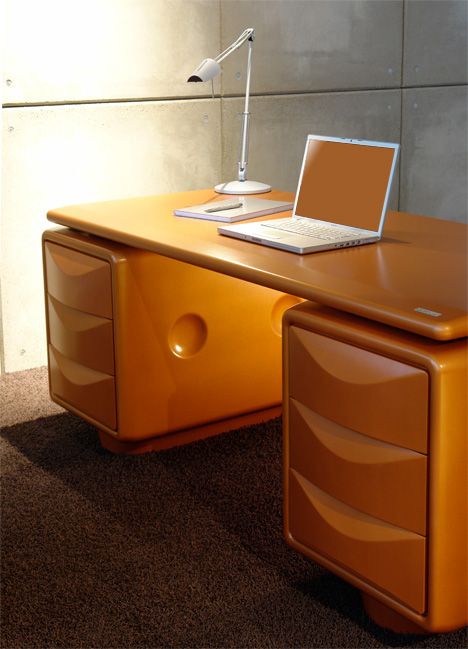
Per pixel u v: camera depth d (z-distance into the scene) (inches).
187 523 88.9
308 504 73.9
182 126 145.9
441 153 184.7
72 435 110.4
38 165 131.6
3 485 97.4
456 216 191.5
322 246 82.4
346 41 163.6
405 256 80.7
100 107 136.1
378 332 66.0
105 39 134.5
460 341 63.8
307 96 160.7
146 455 104.3
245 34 115.0
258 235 86.4
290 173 162.6
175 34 141.8
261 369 109.3
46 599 76.8
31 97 129.2
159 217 100.1
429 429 62.3
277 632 71.8
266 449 105.5
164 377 101.7
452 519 63.5
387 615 71.7
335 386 69.1
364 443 67.7
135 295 97.3
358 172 88.7
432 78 178.9
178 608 75.2
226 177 153.9
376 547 68.0
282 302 109.6
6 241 131.1
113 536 86.7
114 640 71.3
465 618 66.1
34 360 138.3
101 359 101.1
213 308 103.4
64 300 104.8
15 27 125.6
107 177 139.2
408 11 171.5
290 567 81.0
